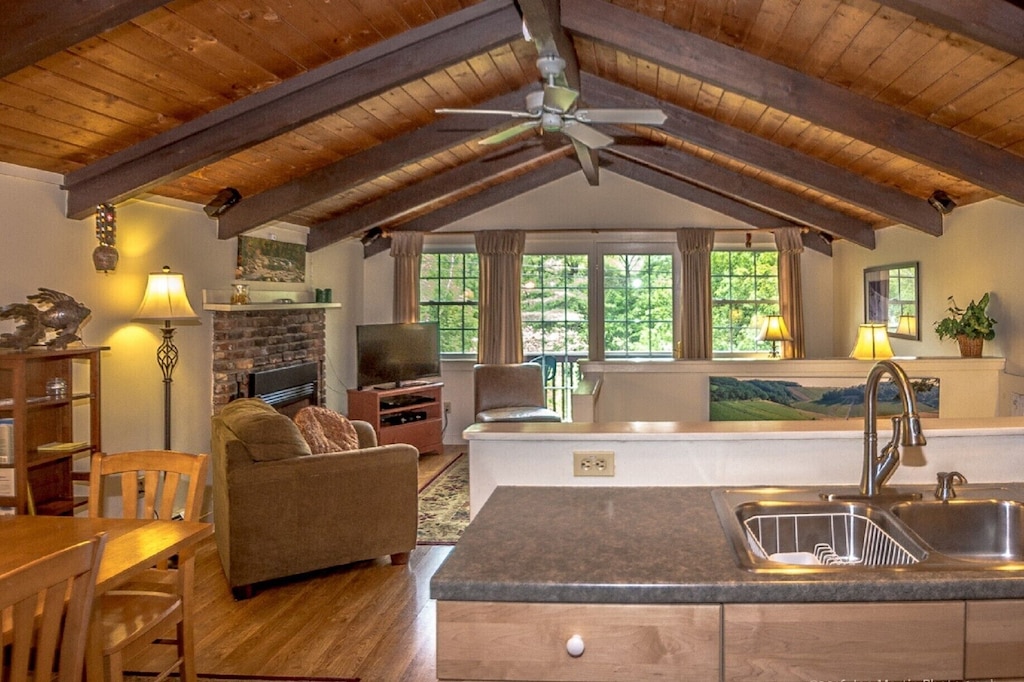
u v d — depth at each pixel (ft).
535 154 21.70
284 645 10.28
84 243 13.37
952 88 11.35
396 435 22.85
